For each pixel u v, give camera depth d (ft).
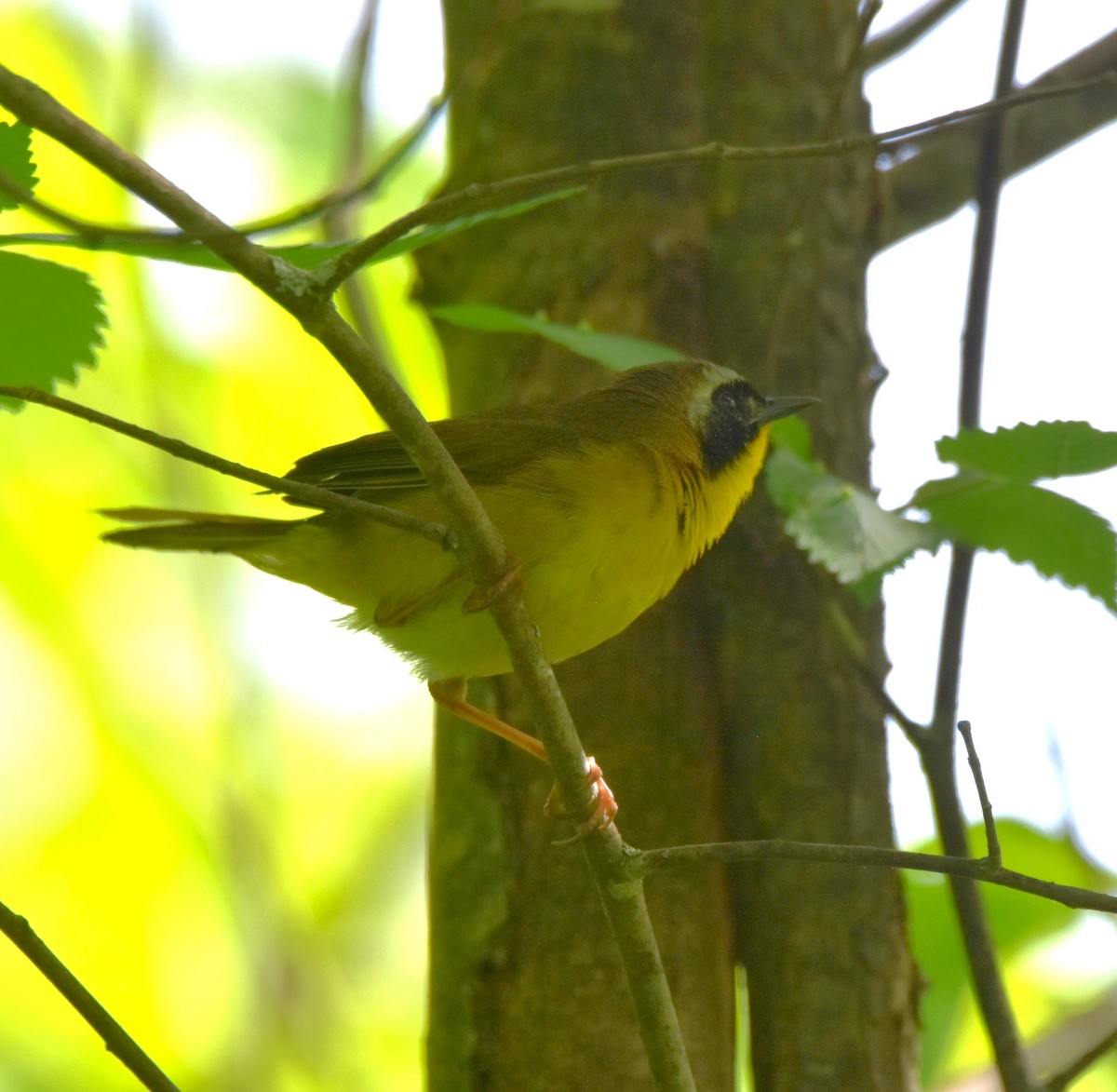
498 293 31.78
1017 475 25.70
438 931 28.45
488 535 20.12
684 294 31.60
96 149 15.94
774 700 29.71
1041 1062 32.65
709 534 29.45
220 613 47.62
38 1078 46.44
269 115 55.93
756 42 32.71
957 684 27.81
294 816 53.31
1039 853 36.45
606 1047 26.76
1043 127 36.42
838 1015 28.19
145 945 49.57
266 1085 40.83
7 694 51.62
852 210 33.04
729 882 29.35
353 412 52.80
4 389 17.08
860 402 32.24
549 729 20.93
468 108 32.86
